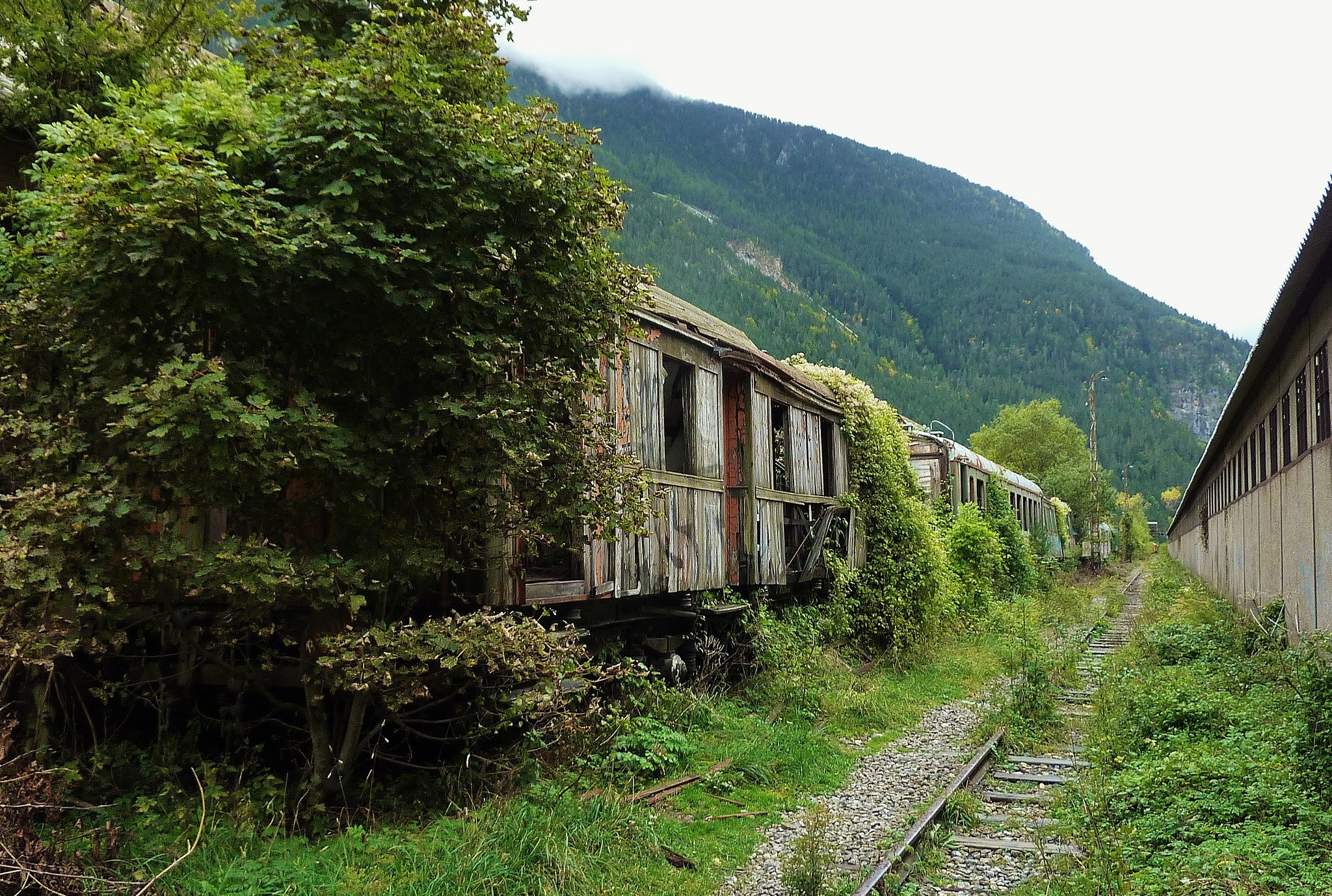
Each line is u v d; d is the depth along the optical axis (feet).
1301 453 36.65
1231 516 64.95
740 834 19.02
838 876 16.58
